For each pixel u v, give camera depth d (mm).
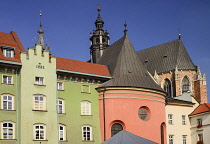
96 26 104062
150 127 62875
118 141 44719
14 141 51781
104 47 101562
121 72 64750
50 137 54656
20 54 54719
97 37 102312
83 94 60719
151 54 113562
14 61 53656
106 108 61250
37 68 55531
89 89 61750
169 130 71188
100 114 61875
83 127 59500
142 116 63031
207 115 71688
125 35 72438
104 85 62344
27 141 52438
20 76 53781
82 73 60375
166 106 71875
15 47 57344
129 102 61781
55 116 55844
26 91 53750
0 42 56594
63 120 57438
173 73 105188
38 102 54844
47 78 56250
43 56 56594
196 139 73375
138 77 64875
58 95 57719
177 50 107688
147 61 113062
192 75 104938
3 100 52469
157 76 105312
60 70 57938
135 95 62438
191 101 76938
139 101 62625
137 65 67375
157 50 112750
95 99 62094
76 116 59031
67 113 58125
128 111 61438
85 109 60594
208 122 71188
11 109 52938
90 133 60094
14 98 53375
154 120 63656
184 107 75000
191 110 76062
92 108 61312
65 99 58406
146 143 44250
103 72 65125
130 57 68000
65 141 56688
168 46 110750
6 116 52031
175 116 72938
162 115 65875
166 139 67500
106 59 73062
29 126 53031
